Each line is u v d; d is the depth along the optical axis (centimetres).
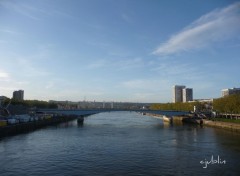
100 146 10044
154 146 10038
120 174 6538
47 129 16838
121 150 9256
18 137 12550
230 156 8294
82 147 9831
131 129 16725
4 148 9606
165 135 13425
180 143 10731
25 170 6844
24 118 17200
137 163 7500
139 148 9631
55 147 9819
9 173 6606
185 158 8050
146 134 13850
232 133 14312
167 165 7281
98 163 7494
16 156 8312
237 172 6656
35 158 8062
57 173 6612
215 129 16838
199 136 12975
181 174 6519
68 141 11262
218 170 6819
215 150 9225
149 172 6681
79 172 6694
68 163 7494
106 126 19225
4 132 13050
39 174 6531
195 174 6519
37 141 11250
